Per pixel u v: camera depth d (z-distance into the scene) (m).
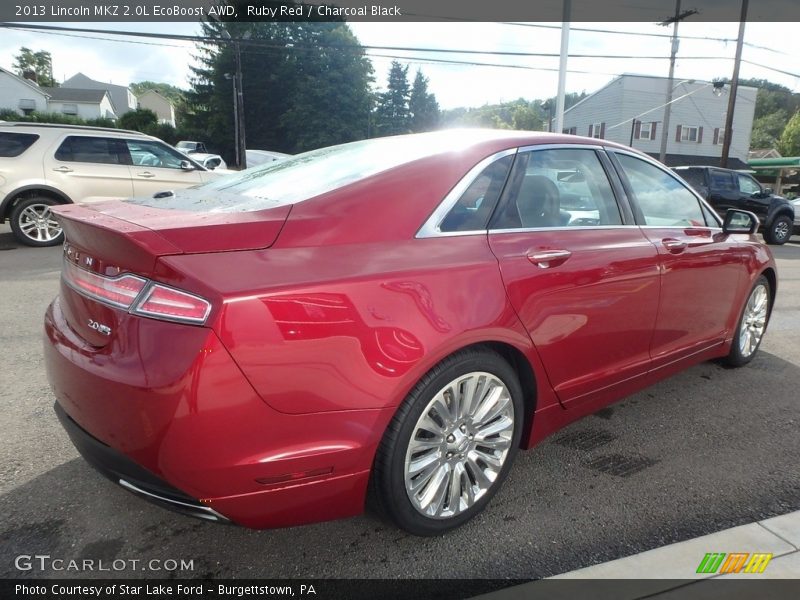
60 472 2.70
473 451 2.36
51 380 2.15
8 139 8.59
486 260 2.30
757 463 2.96
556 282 2.52
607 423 3.41
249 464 1.79
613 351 2.91
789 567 2.12
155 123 46.09
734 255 3.77
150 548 2.21
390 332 1.97
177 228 1.85
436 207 2.30
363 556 2.20
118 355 1.82
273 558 2.18
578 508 2.54
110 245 1.87
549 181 2.77
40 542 2.23
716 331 3.79
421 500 2.21
